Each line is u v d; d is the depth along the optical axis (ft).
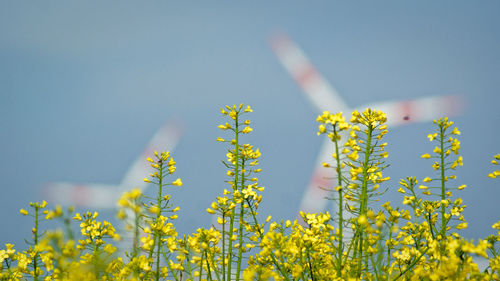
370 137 9.71
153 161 9.73
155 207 9.57
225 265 9.84
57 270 9.15
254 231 9.82
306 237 9.66
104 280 9.47
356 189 9.66
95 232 9.74
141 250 9.50
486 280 9.28
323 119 9.44
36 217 9.71
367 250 9.53
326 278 9.70
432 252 9.62
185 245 9.77
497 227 9.78
